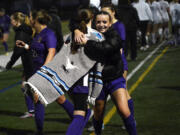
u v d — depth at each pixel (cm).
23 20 603
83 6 482
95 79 461
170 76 1034
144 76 1053
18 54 604
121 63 484
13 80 1098
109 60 476
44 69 457
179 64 1220
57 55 461
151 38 1883
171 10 1702
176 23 1697
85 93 467
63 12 5059
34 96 549
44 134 591
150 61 1327
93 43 451
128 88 909
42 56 566
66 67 452
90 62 454
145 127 612
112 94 481
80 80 466
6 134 603
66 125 640
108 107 740
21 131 617
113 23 586
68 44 462
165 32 1958
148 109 716
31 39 607
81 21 467
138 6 1622
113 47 457
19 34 598
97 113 506
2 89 972
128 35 1280
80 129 462
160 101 770
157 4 1845
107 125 627
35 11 573
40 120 554
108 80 480
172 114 677
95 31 468
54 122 657
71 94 473
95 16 507
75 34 455
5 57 1644
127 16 1269
